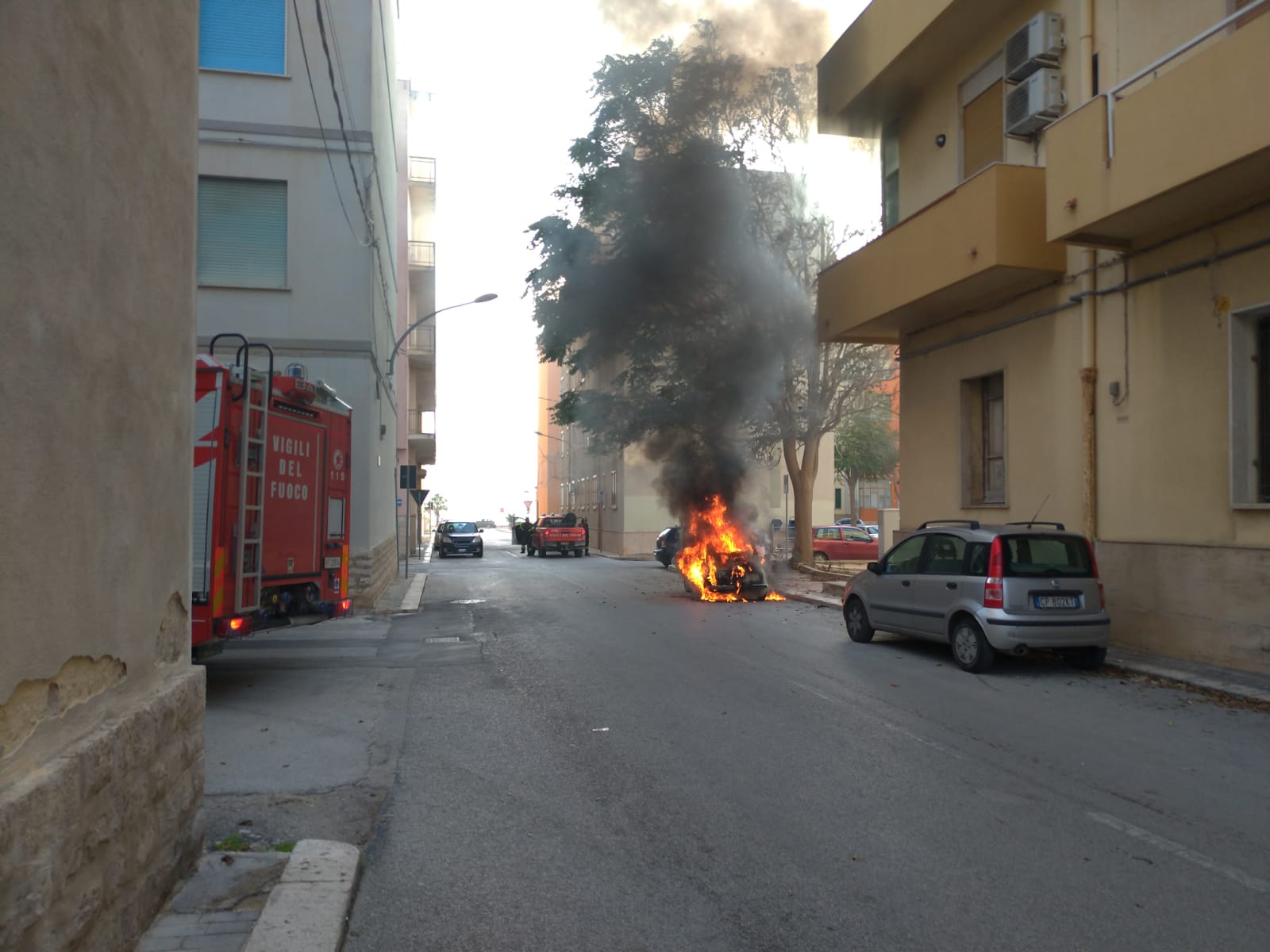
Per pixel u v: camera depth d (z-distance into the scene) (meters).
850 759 6.30
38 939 2.60
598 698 8.44
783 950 3.58
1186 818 5.12
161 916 3.69
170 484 3.96
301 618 9.90
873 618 11.47
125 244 3.42
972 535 9.88
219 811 5.30
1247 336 9.14
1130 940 3.65
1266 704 7.96
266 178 15.91
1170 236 9.90
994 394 13.17
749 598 18.52
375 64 17.48
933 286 12.43
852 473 43.12
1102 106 9.59
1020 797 5.49
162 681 3.90
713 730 7.17
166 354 3.88
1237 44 8.00
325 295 16.02
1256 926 3.79
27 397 2.68
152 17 3.69
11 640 2.60
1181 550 9.72
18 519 2.64
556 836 4.86
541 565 34.84
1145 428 10.21
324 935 3.52
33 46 2.70
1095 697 8.38
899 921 3.82
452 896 4.10
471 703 8.34
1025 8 12.03
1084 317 10.99
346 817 5.21
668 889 4.16
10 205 2.57
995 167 11.23
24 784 2.59
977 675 9.47
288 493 9.61
